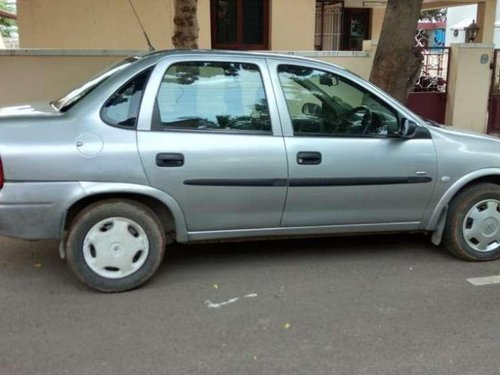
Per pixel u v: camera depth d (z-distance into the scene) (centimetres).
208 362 321
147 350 333
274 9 1188
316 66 443
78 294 408
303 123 434
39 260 475
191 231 424
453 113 1000
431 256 493
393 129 451
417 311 386
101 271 407
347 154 436
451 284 433
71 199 389
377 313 383
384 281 437
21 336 347
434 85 1022
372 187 446
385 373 311
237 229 432
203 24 1138
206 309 387
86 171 389
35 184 383
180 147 404
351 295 411
